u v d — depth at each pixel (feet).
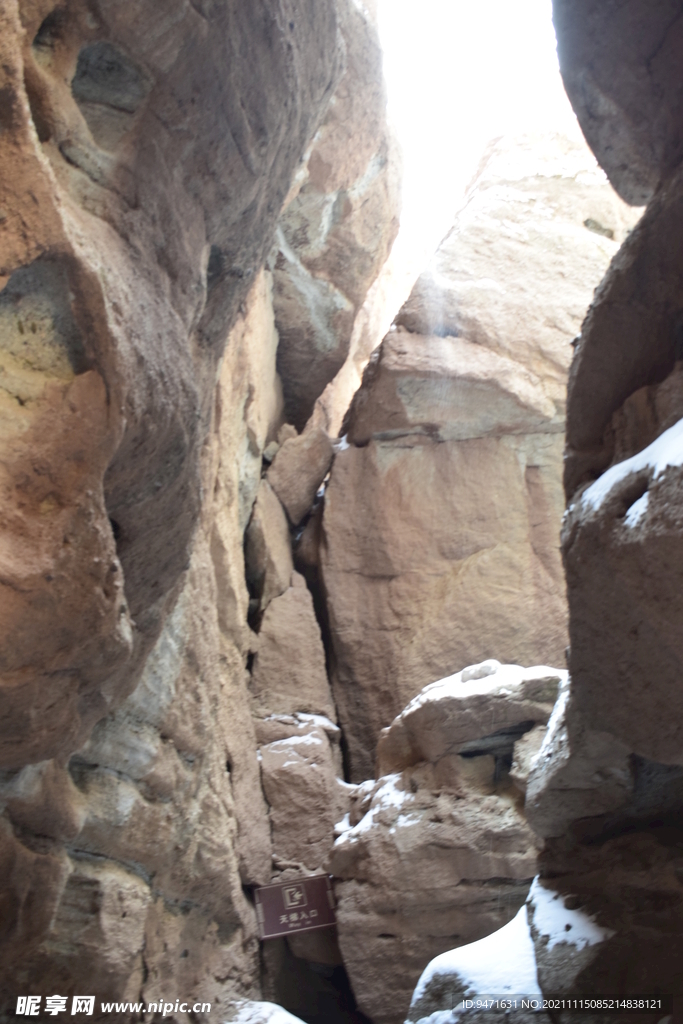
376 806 20.20
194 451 11.23
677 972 10.09
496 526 28.17
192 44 9.78
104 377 8.67
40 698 8.74
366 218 29.76
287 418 33.27
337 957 19.70
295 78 12.07
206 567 19.07
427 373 28.25
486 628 26.91
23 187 7.89
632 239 9.76
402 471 28.99
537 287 29.94
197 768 16.78
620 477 8.63
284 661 25.89
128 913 13.65
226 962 17.92
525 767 18.80
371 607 27.43
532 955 11.51
